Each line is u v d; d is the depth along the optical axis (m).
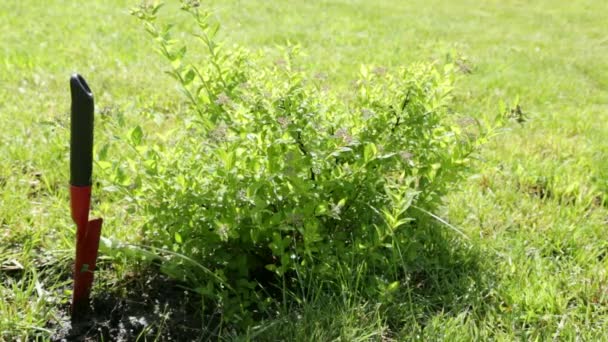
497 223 3.46
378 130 2.83
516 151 4.57
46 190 3.49
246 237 2.59
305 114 2.67
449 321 2.54
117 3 10.16
